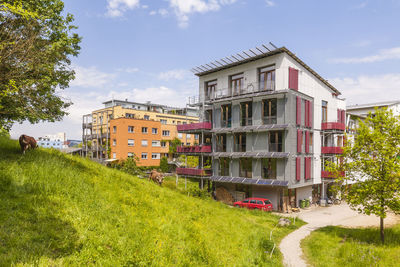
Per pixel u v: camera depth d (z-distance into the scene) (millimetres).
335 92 32531
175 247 7609
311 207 26578
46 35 9898
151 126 47844
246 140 26141
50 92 10508
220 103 28578
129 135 44625
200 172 27922
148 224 8422
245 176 26125
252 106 25797
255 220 17328
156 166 47656
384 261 10516
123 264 5684
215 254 8586
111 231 6867
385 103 38875
